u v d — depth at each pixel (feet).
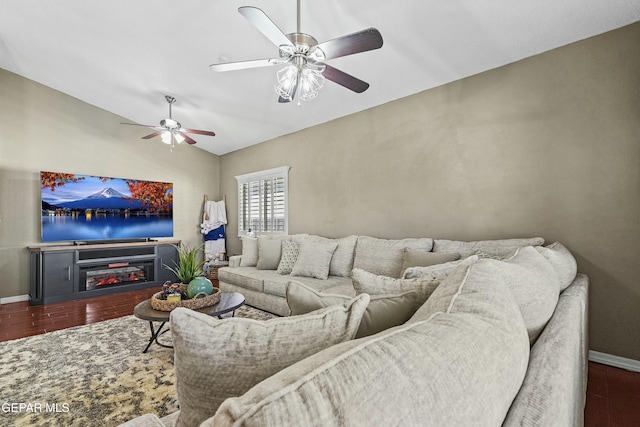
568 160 8.22
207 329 2.10
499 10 7.39
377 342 1.52
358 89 8.13
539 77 8.70
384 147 12.16
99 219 15.71
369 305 3.11
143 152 17.98
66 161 15.37
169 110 15.38
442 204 10.53
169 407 5.88
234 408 1.18
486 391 1.51
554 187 8.42
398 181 11.71
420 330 1.76
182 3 8.84
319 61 7.00
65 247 14.10
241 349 2.10
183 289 8.55
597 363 7.79
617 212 7.57
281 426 1.03
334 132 14.01
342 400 1.15
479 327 1.95
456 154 10.23
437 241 9.69
